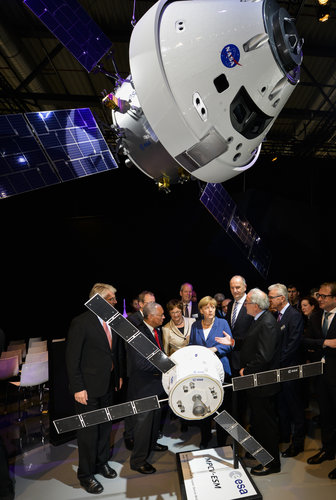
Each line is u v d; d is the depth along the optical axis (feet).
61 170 5.02
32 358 15.08
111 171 32.99
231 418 7.44
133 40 4.15
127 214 33.91
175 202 33.73
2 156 4.66
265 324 8.68
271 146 30.32
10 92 21.12
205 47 3.85
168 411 13.60
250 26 3.86
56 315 33.37
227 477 8.36
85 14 4.98
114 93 4.80
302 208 30.19
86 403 8.64
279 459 9.07
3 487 8.00
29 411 15.03
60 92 24.63
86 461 8.64
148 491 8.55
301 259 30.01
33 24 18.43
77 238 33.71
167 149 4.18
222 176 4.52
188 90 3.86
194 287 32.96
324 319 9.90
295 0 16.25
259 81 3.92
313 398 14.78
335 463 9.45
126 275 33.78
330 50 19.25
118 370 9.80
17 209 33.17
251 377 7.40
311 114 25.34
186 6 4.08
